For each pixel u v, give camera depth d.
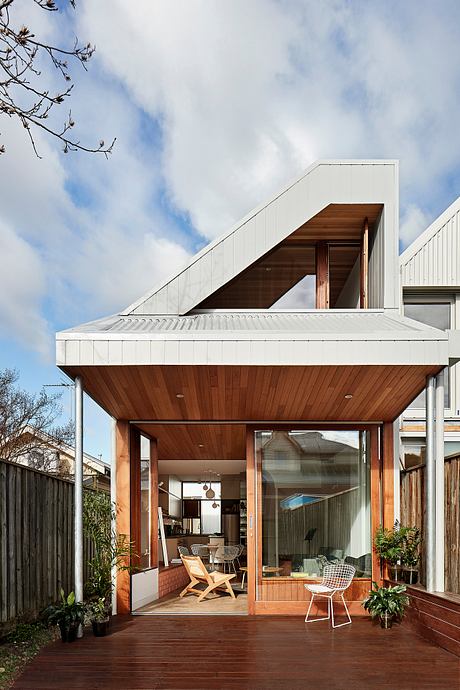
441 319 11.00
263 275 10.15
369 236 9.79
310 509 8.73
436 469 6.91
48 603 8.20
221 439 11.25
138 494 9.29
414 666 5.77
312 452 8.88
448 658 6.03
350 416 8.62
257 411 8.37
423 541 8.20
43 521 8.15
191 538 15.04
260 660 5.98
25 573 7.44
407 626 7.43
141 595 9.00
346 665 5.81
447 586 7.40
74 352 6.23
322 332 6.30
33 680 5.38
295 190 9.05
